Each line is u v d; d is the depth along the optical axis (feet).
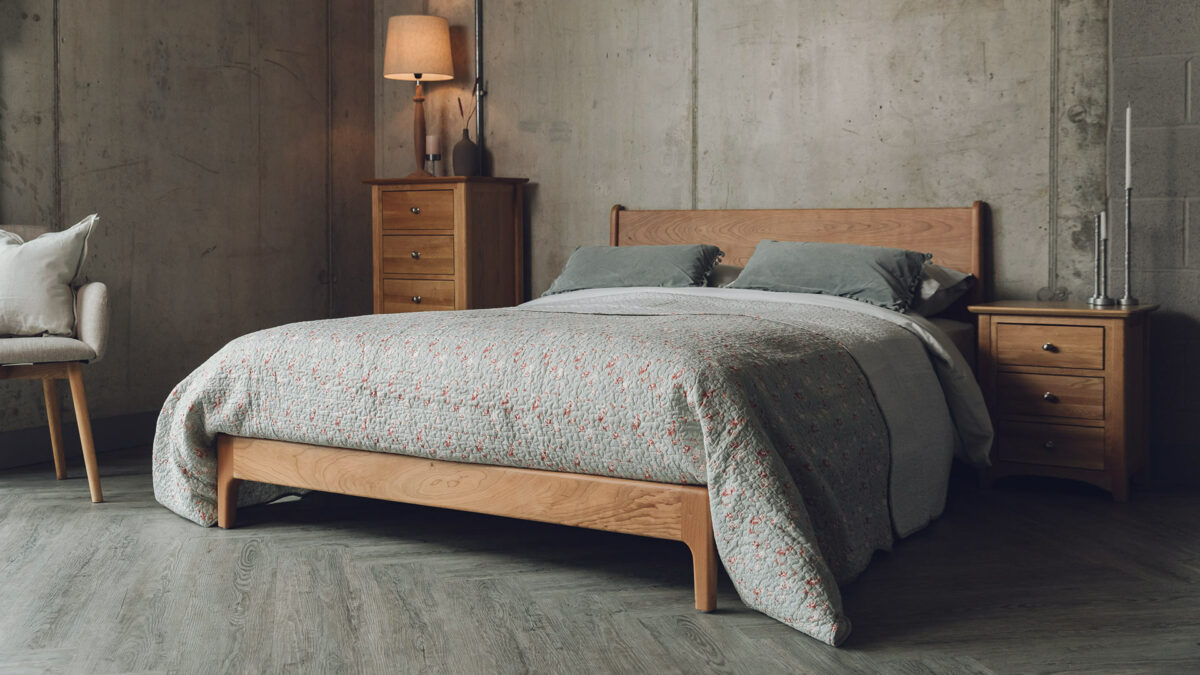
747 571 6.75
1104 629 6.77
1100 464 10.59
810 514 7.18
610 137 15.42
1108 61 11.85
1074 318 10.61
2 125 12.16
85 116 13.10
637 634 6.73
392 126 17.48
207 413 9.21
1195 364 11.34
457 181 14.78
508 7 16.15
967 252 12.57
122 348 13.66
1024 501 10.55
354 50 17.28
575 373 7.42
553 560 8.47
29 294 10.41
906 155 13.19
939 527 9.48
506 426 7.66
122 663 6.27
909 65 13.09
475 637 6.70
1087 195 12.09
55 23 12.71
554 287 13.65
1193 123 11.20
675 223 14.70
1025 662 6.21
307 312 16.62
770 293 11.53
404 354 8.23
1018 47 12.38
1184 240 11.32
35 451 12.62
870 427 8.28
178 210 14.38
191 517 9.57
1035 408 10.90
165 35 14.12
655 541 9.07
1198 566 8.20
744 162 14.35
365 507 10.35
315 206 16.67
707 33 14.52
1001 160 12.57
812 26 13.73
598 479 7.46
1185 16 11.17
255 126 15.56
